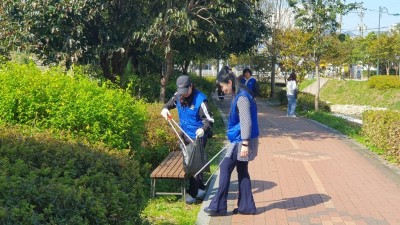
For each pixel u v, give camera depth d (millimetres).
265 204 7809
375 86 39719
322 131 17609
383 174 10133
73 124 7641
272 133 16875
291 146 13820
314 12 25516
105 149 6047
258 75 40906
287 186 9008
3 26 14820
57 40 14875
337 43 30172
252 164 11039
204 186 8344
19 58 15039
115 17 15344
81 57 15086
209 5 15539
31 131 6695
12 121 7445
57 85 7828
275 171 10312
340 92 43250
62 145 5520
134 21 15219
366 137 14484
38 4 13914
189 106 7570
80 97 7797
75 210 3838
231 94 6992
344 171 10391
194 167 7520
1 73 7840
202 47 20438
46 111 7594
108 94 8164
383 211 7477
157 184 8617
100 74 17875
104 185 4480
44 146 5324
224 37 17078
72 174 4844
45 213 3666
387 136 11977
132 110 8531
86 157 5148
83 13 14367
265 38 27781
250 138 6836
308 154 12453
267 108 28875
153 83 20547
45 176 4527
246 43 23297
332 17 25172
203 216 7137
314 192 8578
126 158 5480
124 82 17297
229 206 7668
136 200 4770
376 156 12297
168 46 15461
